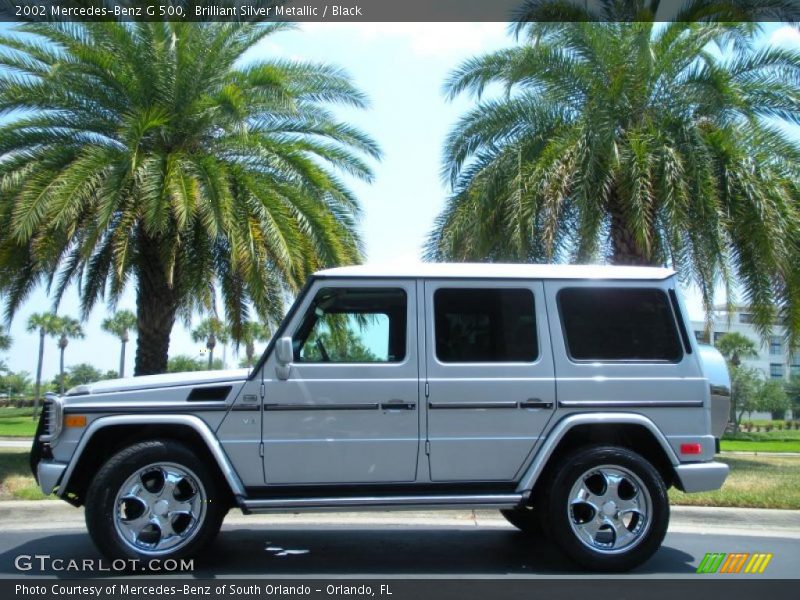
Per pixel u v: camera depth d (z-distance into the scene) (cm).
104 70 1244
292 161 1330
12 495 925
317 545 715
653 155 1290
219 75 1327
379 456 596
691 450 621
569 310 636
